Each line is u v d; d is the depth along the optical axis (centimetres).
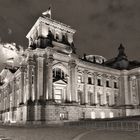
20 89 6731
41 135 2583
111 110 7381
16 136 2491
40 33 6184
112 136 2330
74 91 6138
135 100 7931
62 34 6694
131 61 9200
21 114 6059
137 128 3291
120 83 8050
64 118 5662
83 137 2295
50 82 5653
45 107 5369
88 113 6650
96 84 7169
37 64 5781
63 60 6197
